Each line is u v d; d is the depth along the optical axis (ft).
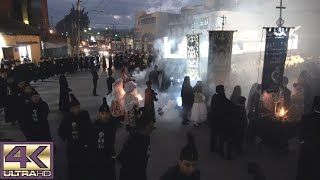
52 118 42.68
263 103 30.45
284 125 29.17
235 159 27.78
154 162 26.94
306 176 19.84
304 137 20.03
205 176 24.23
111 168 19.21
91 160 18.98
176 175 12.07
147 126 16.76
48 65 93.91
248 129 31.50
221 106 27.84
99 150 18.79
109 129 18.79
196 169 12.17
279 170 25.27
